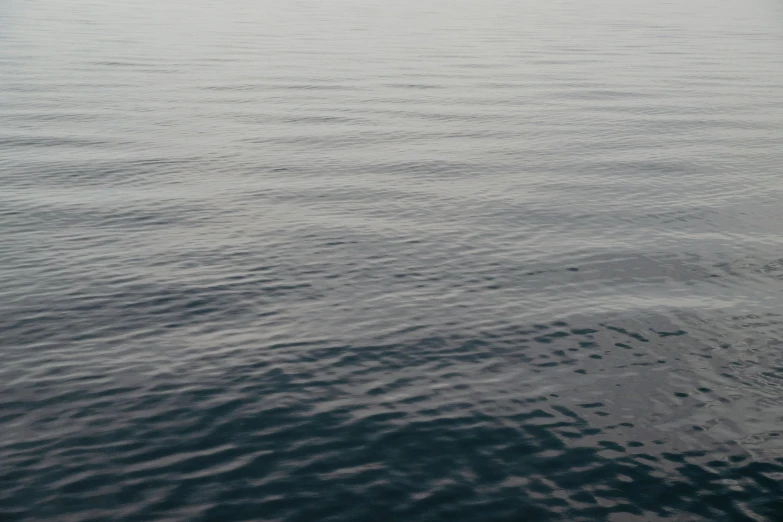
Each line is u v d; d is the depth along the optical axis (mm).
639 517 8359
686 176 20734
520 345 11820
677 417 10102
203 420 9883
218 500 8516
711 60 42250
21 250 15141
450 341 11898
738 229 16797
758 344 11969
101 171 20484
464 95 31922
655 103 30562
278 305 13016
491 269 14555
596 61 41500
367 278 14094
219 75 35969
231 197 18547
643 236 16328
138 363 11180
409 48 45719
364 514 8328
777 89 33812
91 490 8633
